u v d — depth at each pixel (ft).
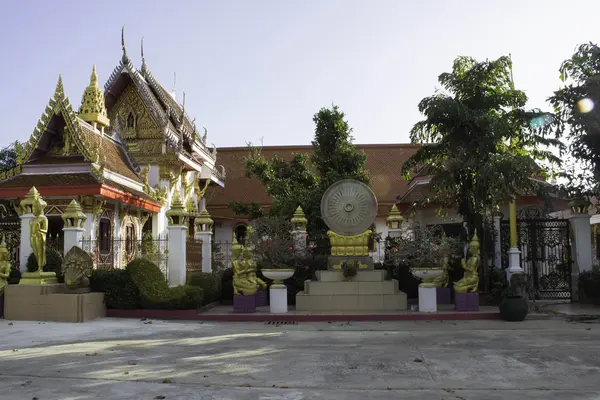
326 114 79.92
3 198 58.54
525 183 50.08
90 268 45.91
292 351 30.50
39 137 61.00
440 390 22.20
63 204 59.11
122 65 82.17
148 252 52.80
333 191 52.80
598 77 50.14
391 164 112.06
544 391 21.98
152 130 82.23
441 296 53.62
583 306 52.08
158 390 22.15
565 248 57.11
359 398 21.03
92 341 34.12
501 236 57.93
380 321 44.16
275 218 63.00
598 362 27.20
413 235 58.18
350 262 49.60
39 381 23.65
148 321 44.16
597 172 53.72
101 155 64.90
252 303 47.03
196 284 51.52
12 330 38.63
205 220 63.87
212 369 25.95
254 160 86.33
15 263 51.80
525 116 53.16
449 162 54.85
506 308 43.09
